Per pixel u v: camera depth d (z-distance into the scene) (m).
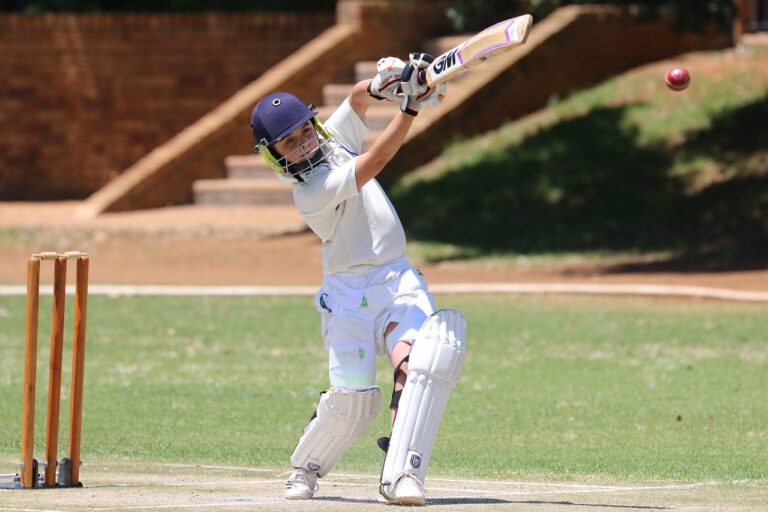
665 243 81.81
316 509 22.55
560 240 83.94
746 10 108.38
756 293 67.00
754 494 26.33
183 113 114.25
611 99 101.75
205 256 84.06
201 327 59.75
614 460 32.59
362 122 24.73
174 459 32.78
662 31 109.06
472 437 36.47
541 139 98.00
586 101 102.88
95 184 113.81
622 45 108.50
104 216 99.44
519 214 88.69
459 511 22.27
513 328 59.38
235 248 86.50
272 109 23.44
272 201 100.88
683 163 90.88
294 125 23.36
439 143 102.25
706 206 85.31
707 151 91.44
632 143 94.50
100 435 36.44
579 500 24.75
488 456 33.34
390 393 45.00
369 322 23.92
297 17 114.50
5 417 39.00
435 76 22.48
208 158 104.50
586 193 89.75
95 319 61.59
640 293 68.69
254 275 77.62
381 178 99.69
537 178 92.69
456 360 23.03
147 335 57.31
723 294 67.06
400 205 92.81
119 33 113.12
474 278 75.50
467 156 99.00
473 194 92.31
